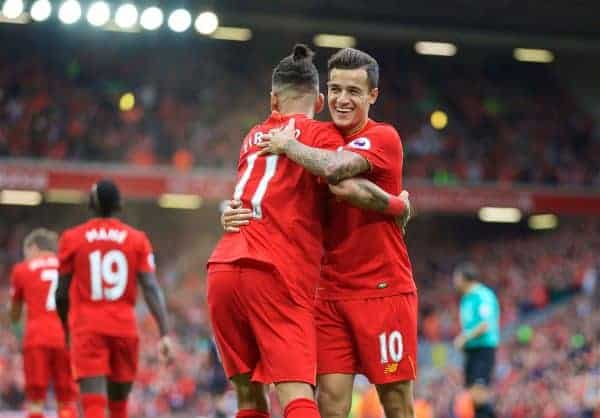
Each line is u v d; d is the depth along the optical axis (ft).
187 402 113.19
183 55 187.52
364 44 200.34
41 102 164.76
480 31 188.85
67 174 154.61
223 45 192.54
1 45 176.14
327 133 26.96
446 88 200.34
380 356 28.22
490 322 64.34
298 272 25.76
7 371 108.06
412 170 179.63
